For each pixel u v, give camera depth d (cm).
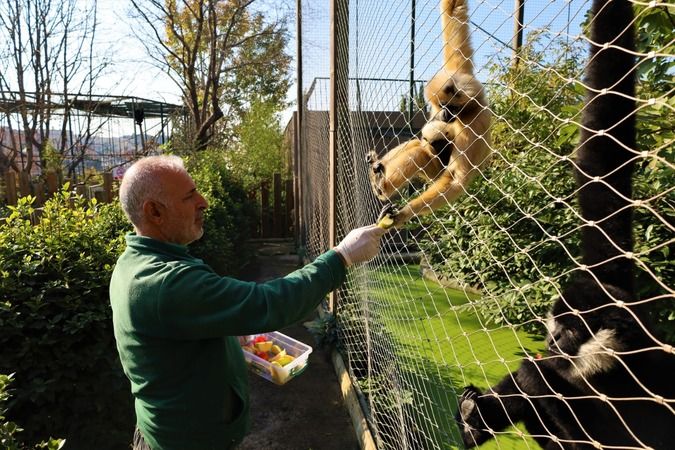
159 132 1669
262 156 1588
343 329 561
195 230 241
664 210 370
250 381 548
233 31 1681
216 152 1359
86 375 382
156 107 2012
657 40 270
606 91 133
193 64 1491
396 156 413
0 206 849
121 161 1695
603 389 202
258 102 1748
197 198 240
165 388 221
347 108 495
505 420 262
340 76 508
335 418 471
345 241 229
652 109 286
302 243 1065
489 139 350
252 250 1141
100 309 386
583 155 204
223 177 1106
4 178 1002
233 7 1641
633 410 197
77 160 1276
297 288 208
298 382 541
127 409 411
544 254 518
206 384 224
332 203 534
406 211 341
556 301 219
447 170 356
